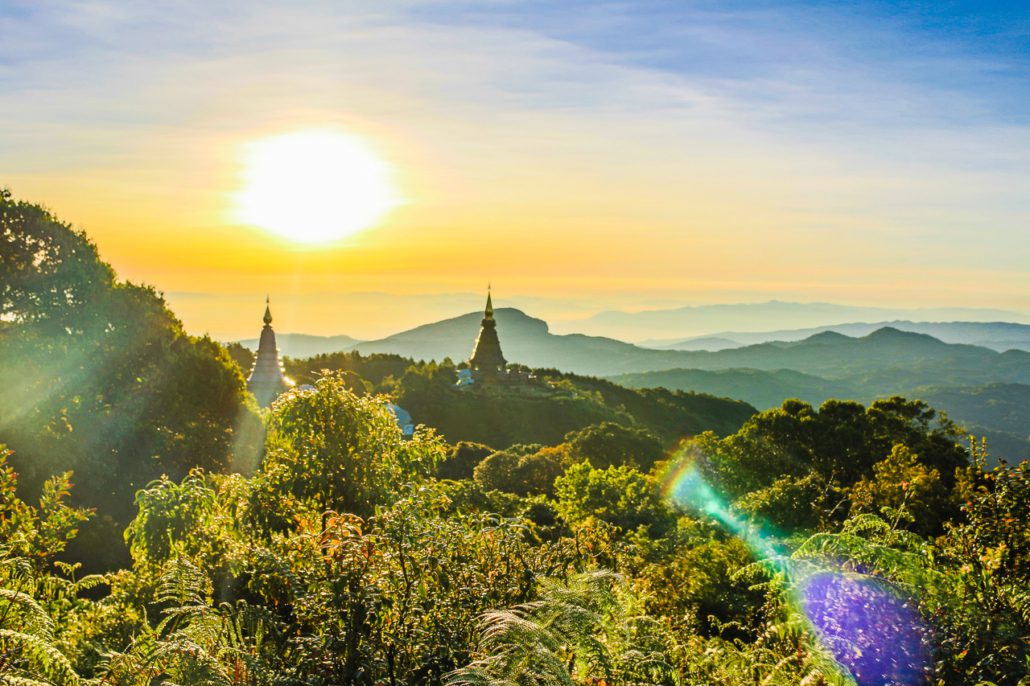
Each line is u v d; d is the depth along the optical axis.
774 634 6.68
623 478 31.55
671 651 6.14
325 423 10.84
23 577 6.86
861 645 5.84
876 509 14.40
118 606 8.09
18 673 5.06
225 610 5.61
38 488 26.00
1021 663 5.52
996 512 7.67
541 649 4.49
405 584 5.83
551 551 7.26
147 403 34.88
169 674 4.72
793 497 16.52
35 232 34.03
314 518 9.02
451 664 5.24
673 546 16.81
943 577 6.39
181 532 9.54
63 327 34.28
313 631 5.56
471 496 17.48
